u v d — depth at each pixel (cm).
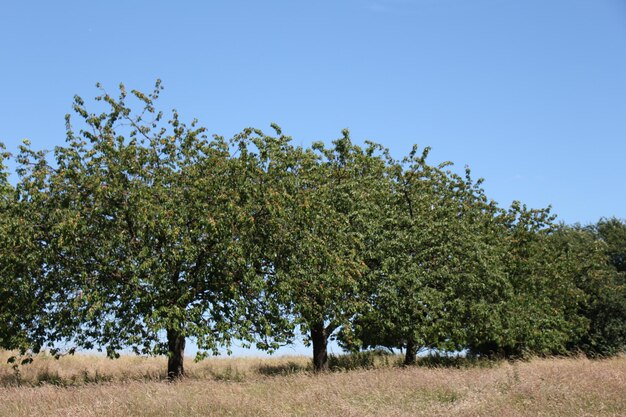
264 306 2025
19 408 1256
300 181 2150
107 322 1844
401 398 1302
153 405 1231
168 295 1856
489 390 1382
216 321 1908
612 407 1177
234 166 1955
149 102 2036
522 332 2941
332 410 1179
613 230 4797
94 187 1816
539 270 3209
